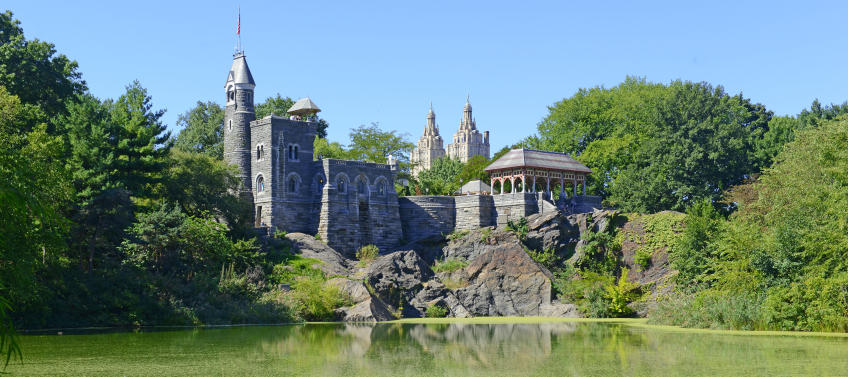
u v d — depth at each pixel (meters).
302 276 72.00
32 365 36.19
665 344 44.69
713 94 110.62
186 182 79.81
